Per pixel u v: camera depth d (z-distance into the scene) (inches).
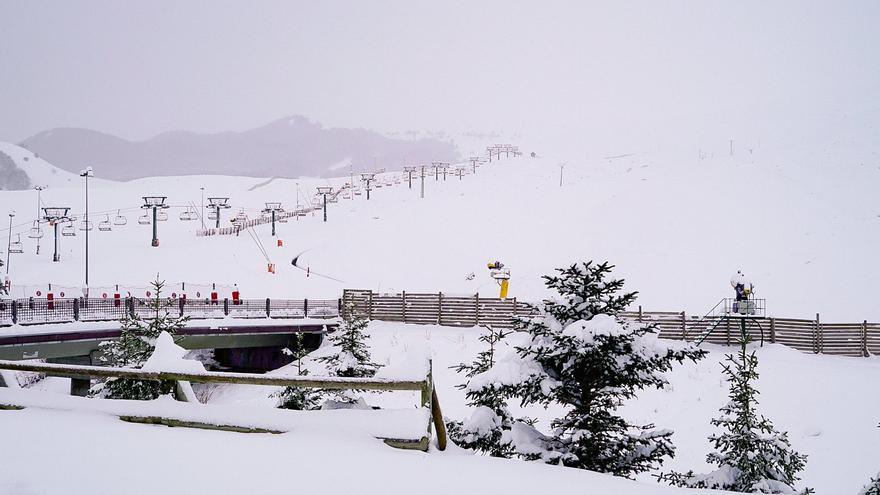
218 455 234.7
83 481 202.1
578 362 350.0
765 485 355.6
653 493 226.2
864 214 2043.6
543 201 3157.0
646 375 355.3
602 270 372.5
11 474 207.3
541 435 356.2
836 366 991.0
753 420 377.7
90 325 1015.0
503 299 1327.5
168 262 2260.1
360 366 560.7
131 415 289.0
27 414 297.4
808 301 1501.0
